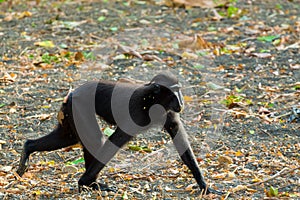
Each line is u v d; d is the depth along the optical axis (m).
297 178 10.87
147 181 11.13
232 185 10.77
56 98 14.87
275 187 10.60
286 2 22.00
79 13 21.06
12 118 13.90
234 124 13.38
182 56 17.19
